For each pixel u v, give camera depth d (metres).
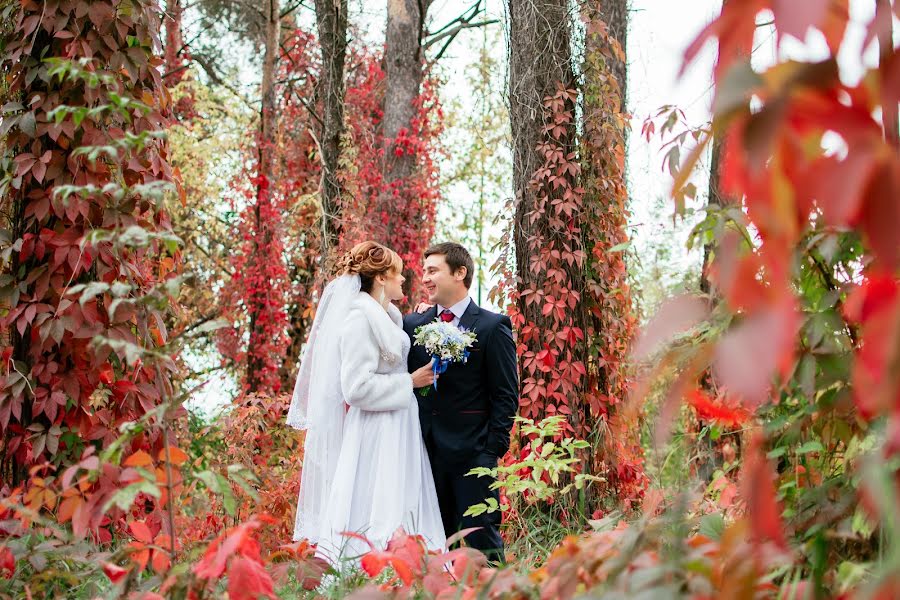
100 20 3.19
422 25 12.84
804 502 1.72
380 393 3.85
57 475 3.12
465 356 3.92
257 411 6.17
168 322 5.22
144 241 2.04
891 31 0.61
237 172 13.06
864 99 0.60
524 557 3.52
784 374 0.68
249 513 4.64
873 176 0.58
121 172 3.24
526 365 5.46
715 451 2.88
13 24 3.21
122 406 3.21
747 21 0.63
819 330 1.58
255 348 11.04
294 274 12.57
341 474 3.82
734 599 1.12
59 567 2.48
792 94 0.58
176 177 3.45
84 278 3.17
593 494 5.29
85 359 3.15
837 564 1.66
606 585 1.43
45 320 3.11
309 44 13.13
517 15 5.64
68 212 3.11
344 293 4.08
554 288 5.44
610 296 5.61
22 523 2.33
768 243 0.64
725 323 1.47
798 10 0.55
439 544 3.92
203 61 15.33
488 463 3.93
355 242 10.91
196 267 12.41
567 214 5.45
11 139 3.22
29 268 3.21
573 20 5.61
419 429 4.03
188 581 1.81
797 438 1.84
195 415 8.91
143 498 3.22
